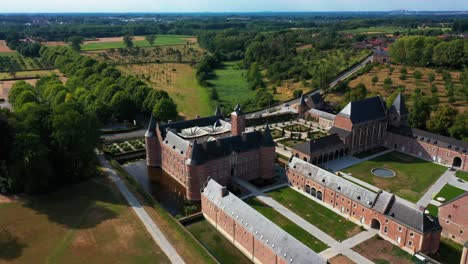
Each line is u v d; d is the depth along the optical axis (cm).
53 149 11406
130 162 13862
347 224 9494
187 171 10875
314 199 10756
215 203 9300
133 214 9775
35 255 8206
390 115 15350
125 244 8556
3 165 10819
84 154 11794
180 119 18950
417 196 11000
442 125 15300
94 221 9450
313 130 17388
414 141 14250
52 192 10938
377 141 15162
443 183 11875
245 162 11950
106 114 17550
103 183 11519
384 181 12025
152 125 13112
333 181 10306
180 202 11012
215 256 8425
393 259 8131
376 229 9262
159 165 13338
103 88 19988
